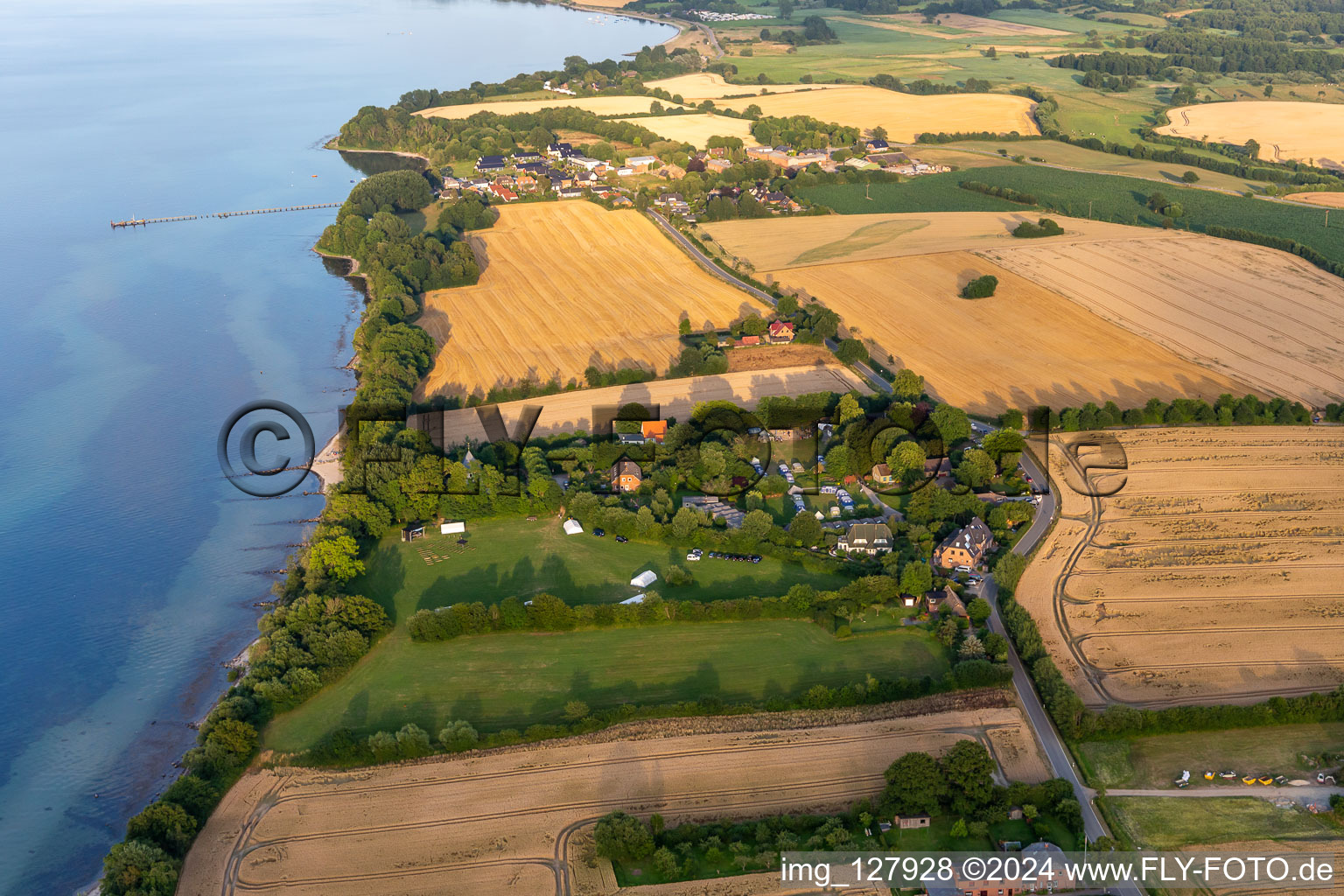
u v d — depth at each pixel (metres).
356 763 132.12
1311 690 142.00
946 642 152.62
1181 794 125.62
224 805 126.62
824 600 160.25
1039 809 122.88
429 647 154.62
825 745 133.88
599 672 148.50
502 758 132.38
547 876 115.06
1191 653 150.50
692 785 127.50
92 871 121.81
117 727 143.88
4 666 156.00
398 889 113.75
